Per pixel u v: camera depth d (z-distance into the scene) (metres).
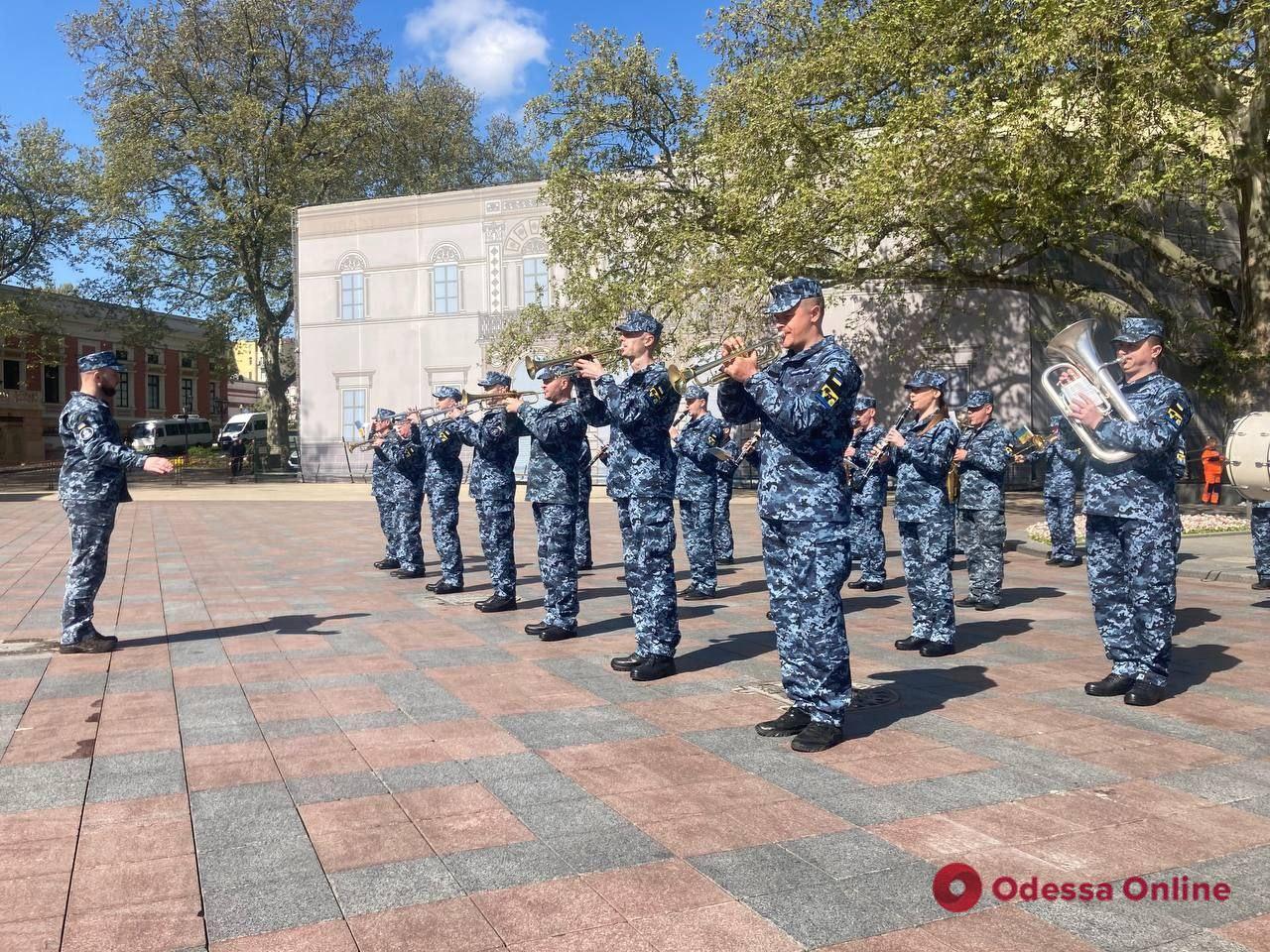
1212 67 15.26
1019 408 26.45
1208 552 12.39
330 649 6.84
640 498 5.89
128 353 57.88
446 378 32.88
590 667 6.23
